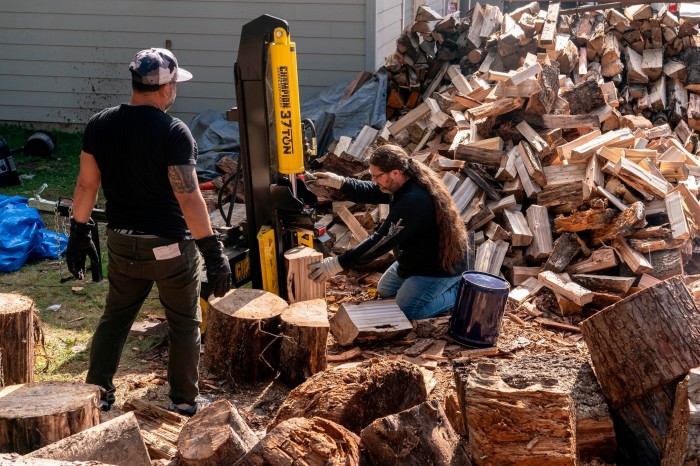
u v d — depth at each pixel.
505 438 3.15
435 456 2.95
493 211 6.34
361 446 2.95
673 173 6.31
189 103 10.70
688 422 3.10
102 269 6.72
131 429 3.10
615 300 5.52
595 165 6.13
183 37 10.51
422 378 3.71
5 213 6.86
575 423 3.41
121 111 3.79
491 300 5.02
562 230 6.02
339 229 6.93
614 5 9.41
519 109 6.73
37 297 6.10
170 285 4.01
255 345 4.63
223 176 7.91
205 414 3.12
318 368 4.63
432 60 9.07
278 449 2.68
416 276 5.42
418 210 5.00
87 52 10.78
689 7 10.48
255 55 4.95
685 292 3.79
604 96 7.35
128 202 3.88
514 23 8.70
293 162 5.13
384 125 8.53
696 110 8.39
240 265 5.41
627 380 3.79
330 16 10.17
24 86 11.01
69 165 9.82
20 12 10.70
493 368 3.38
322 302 4.92
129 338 5.39
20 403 3.21
